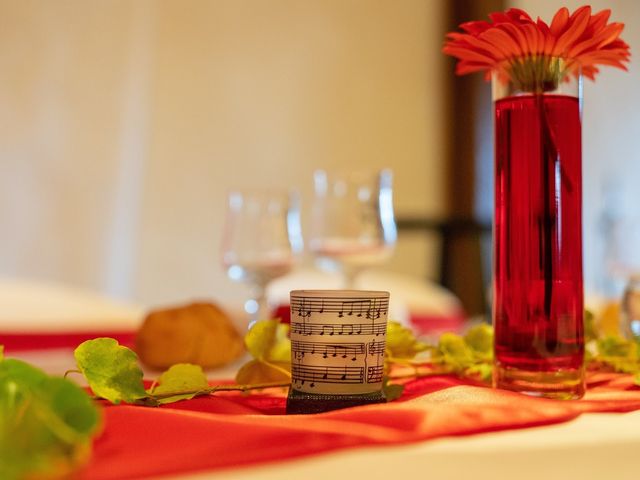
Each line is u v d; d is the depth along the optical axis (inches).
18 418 16.7
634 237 93.1
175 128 124.0
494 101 27.4
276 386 25.9
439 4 145.6
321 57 136.3
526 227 26.2
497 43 26.6
